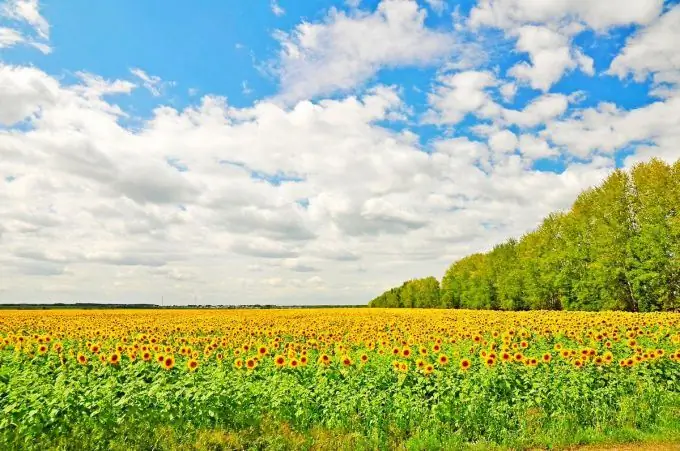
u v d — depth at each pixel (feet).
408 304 369.09
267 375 40.11
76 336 74.38
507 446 29.60
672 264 135.95
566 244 173.78
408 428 32.14
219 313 169.89
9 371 40.32
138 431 29.89
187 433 30.30
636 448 28.68
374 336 68.74
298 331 78.89
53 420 27.96
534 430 31.42
